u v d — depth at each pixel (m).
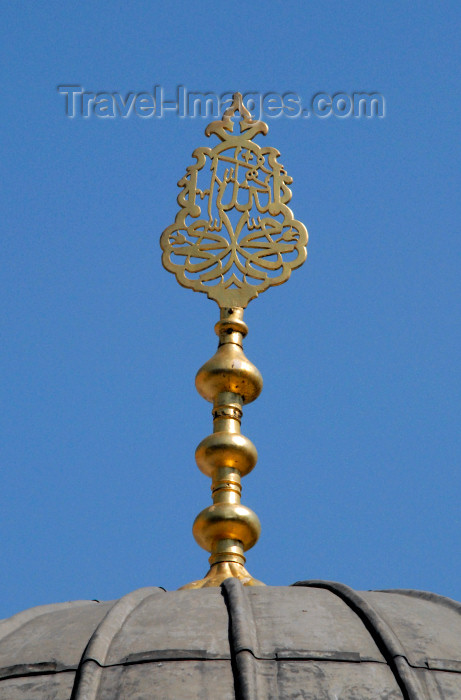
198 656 12.79
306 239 17.69
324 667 12.72
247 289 17.41
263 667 12.67
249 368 16.61
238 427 16.41
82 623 13.81
